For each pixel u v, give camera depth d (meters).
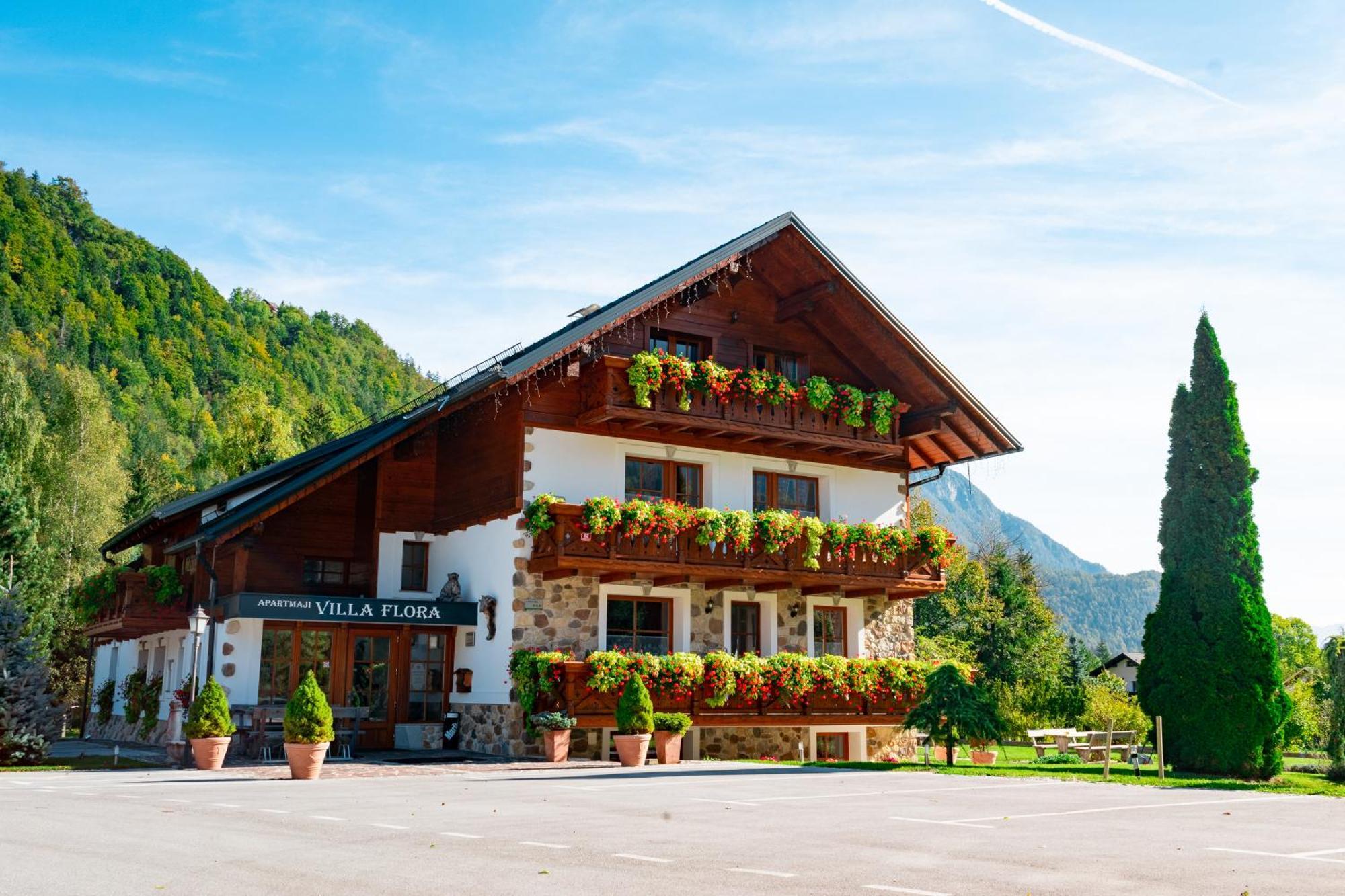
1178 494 23.84
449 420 25.38
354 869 8.35
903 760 25.94
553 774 17.67
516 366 21.31
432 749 23.34
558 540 21.86
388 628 23.73
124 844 9.62
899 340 25.69
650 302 22.91
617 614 23.39
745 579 23.84
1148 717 24.33
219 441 49.12
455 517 24.48
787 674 23.56
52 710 21.06
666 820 11.34
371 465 25.44
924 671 25.42
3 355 50.69
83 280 126.56
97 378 109.38
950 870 8.38
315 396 140.00
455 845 9.55
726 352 25.23
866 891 7.54
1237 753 22.14
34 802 13.05
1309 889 7.65
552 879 7.93
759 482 25.75
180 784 15.61
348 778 16.66
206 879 7.97
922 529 26.23
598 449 23.52
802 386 25.12
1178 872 8.32
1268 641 22.56
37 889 7.60
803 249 24.84
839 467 26.58
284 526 24.73
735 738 24.05
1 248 122.12
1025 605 50.97
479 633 23.17
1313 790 16.31
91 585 28.28
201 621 20.27
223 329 137.62
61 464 49.41
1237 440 23.48
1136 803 13.66
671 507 22.77
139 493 54.06
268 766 19.44
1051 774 18.89
